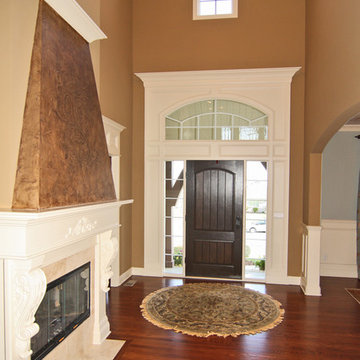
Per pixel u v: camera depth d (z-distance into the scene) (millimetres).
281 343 2877
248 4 4652
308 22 4379
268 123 4586
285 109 4531
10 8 1957
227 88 4656
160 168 4844
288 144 4539
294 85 4574
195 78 4680
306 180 4367
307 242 4191
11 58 1947
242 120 4711
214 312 3523
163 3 4840
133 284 4484
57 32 2244
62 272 2350
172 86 4773
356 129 4945
